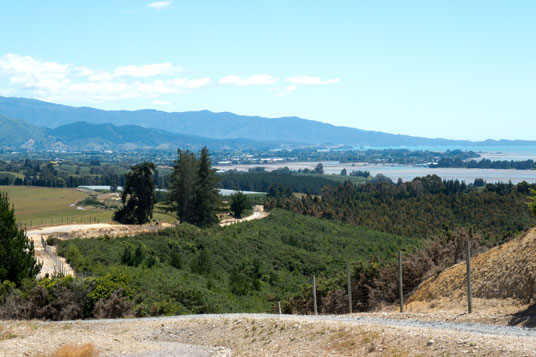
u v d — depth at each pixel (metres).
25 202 157.50
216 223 100.31
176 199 99.25
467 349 12.41
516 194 103.56
